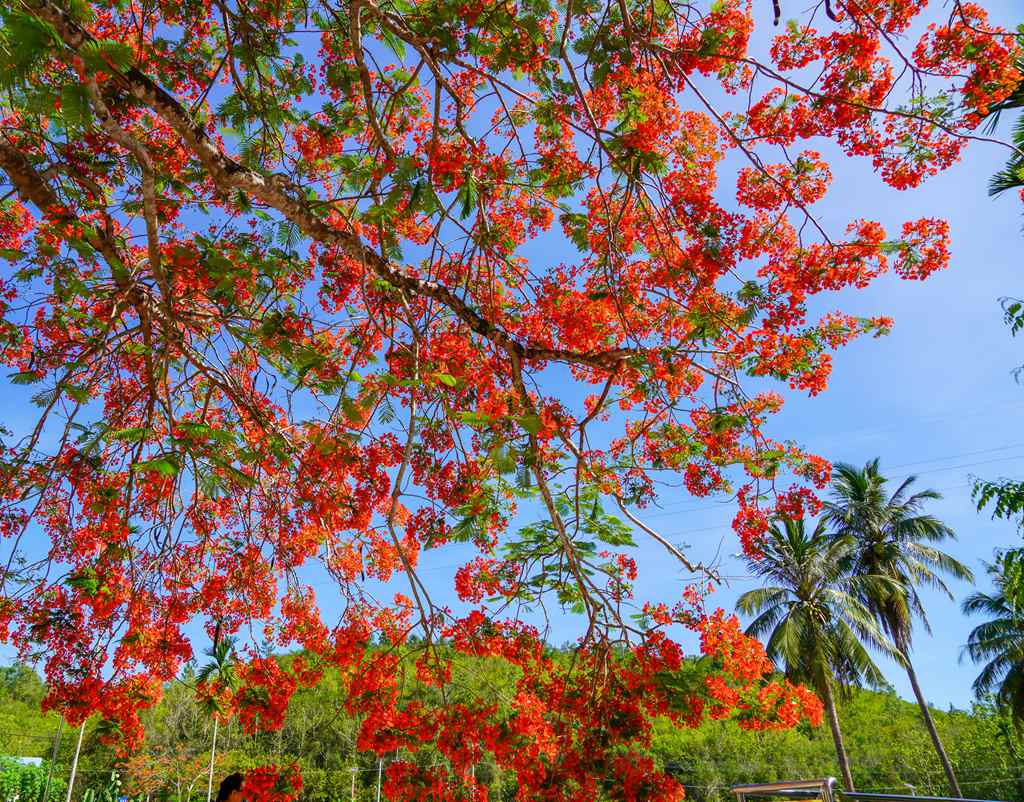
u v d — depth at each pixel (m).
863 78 4.29
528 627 5.58
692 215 4.57
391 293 4.97
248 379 6.68
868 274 4.79
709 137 4.90
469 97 6.11
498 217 6.11
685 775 34.69
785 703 5.10
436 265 5.84
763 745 37.09
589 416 5.28
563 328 5.81
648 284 5.73
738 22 4.31
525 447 4.61
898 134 4.37
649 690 4.88
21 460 4.70
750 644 5.29
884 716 45.25
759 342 5.21
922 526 23.06
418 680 5.27
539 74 4.59
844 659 22.73
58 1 2.65
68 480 5.18
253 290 4.88
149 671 5.57
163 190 5.55
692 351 5.09
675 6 4.37
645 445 6.18
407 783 4.71
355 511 5.25
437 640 5.06
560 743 4.79
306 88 5.69
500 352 5.44
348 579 5.61
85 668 5.21
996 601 25.36
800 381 5.32
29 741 36.28
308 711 28.77
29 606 5.08
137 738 5.52
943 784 34.22
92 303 5.77
